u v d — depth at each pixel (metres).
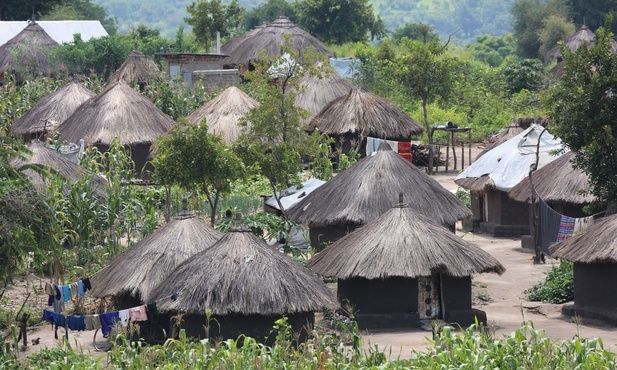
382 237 55.78
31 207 49.50
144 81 135.62
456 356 41.09
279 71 93.12
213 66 143.62
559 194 76.94
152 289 51.09
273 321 48.78
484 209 90.56
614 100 64.44
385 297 56.00
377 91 148.50
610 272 56.75
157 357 44.62
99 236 71.38
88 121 104.62
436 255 54.75
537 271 72.56
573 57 65.69
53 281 64.69
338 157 106.81
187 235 54.62
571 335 52.66
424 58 117.25
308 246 73.44
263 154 76.75
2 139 51.72
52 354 47.59
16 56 153.00
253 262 49.22
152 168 104.56
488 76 163.88
